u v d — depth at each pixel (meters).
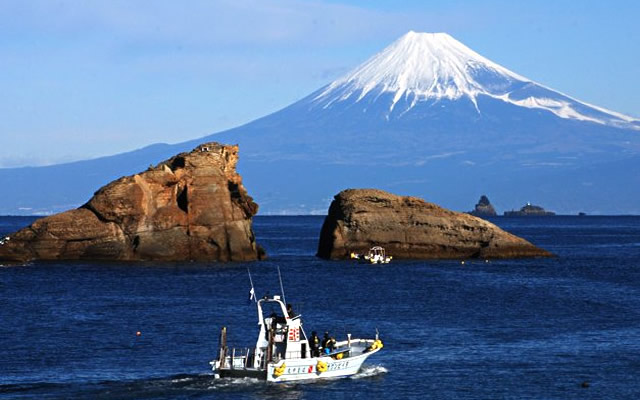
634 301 136.12
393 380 82.56
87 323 109.06
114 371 84.56
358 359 84.44
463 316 118.62
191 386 79.38
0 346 95.12
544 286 156.12
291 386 80.06
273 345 81.31
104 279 155.12
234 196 195.25
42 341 97.81
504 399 77.00
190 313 117.38
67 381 80.69
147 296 134.62
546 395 78.19
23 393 76.88
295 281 158.00
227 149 196.88
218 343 96.94
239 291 141.75
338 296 138.25
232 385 79.88
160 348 94.56
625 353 94.31
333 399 76.44
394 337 102.50
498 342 99.94
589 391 79.50
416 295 140.62
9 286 144.50
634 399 77.19
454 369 86.75
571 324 112.69
